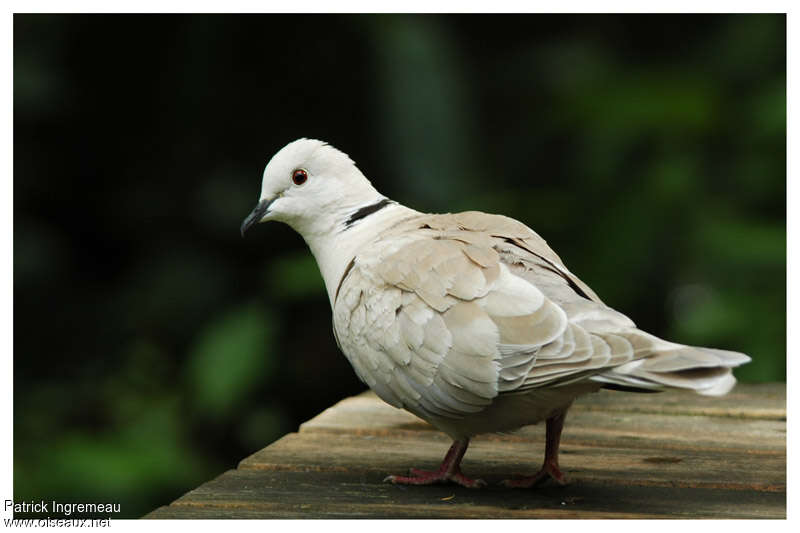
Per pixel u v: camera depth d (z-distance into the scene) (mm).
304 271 12352
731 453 6926
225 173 13789
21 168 13555
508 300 5711
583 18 14766
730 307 11883
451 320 5809
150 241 13852
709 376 5074
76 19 13359
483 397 5746
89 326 13570
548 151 14531
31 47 13273
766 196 12625
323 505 5945
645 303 12977
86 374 13297
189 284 13297
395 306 6047
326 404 13570
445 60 13070
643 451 7020
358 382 13555
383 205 7324
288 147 7484
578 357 5375
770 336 11609
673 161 12625
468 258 5988
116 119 13891
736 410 8016
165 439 11781
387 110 12742
